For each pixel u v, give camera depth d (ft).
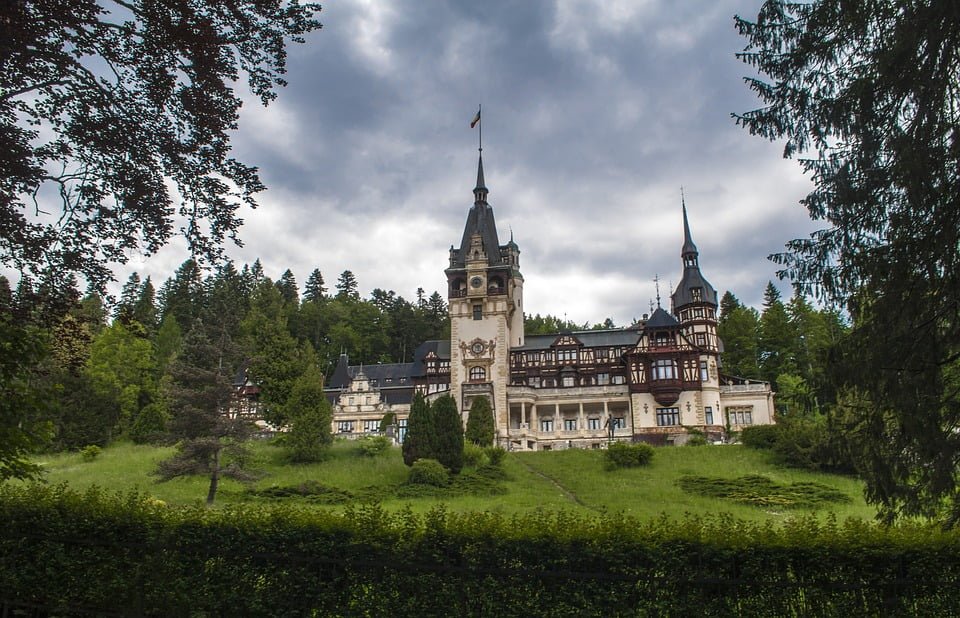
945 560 33.19
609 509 114.93
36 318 44.73
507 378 246.68
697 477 142.20
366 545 36.35
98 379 225.15
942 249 37.17
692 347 235.61
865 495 40.68
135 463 156.97
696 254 257.14
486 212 279.08
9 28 40.04
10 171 41.14
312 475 150.30
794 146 44.88
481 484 143.02
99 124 43.91
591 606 33.81
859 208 41.29
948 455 36.40
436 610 34.86
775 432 171.42
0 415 39.81
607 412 243.19
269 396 210.18
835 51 43.24
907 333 37.93
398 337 393.50
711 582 33.40
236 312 154.30
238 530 37.91
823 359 41.83
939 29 36.65
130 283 360.89
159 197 47.26
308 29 48.26
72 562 38.96
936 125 37.91
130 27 45.06
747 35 45.62
